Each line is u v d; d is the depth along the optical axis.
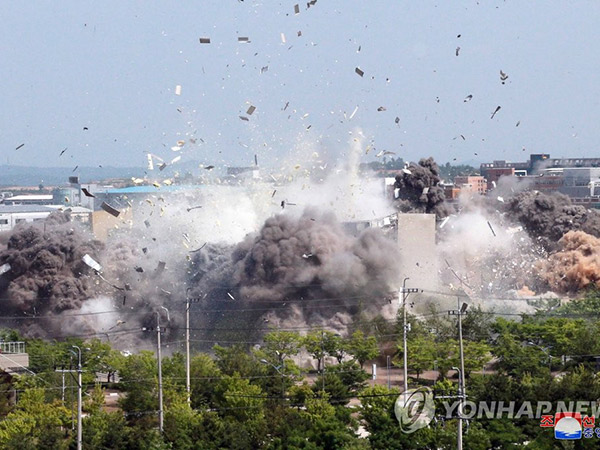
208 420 184.25
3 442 180.00
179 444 179.88
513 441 175.38
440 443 176.12
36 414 195.25
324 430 180.75
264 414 192.25
